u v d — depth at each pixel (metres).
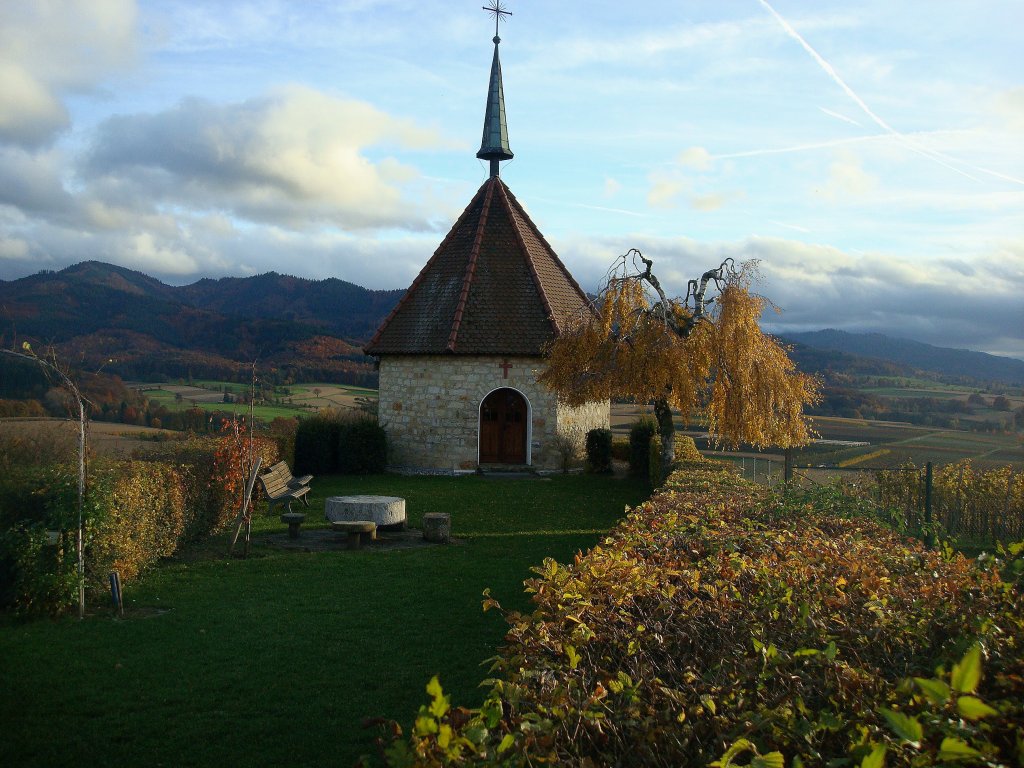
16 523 9.36
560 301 25.28
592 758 2.99
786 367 17.30
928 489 11.27
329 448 23.64
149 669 7.52
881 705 3.13
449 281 25.05
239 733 6.27
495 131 26.94
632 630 4.11
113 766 5.77
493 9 26.86
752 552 5.98
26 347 9.14
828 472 14.74
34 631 8.53
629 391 16.94
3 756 5.87
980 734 2.71
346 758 5.90
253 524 15.21
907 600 4.45
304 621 9.02
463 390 23.69
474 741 2.65
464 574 11.33
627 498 19.64
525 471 23.73
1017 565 4.72
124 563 10.04
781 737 2.92
